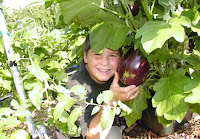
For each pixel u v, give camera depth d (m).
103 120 0.93
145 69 1.33
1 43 1.05
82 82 1.54
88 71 1.58
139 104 1.57
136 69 1.30
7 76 1.25
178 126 2.14
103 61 1.46
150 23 1.05
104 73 1.50
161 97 1.27
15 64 1.08
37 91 0.96
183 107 1.19
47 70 1.56
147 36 0.98
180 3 1.45
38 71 1.02
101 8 1.29
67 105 0.99
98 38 1.29
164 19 1.21
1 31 1.03
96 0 1.23
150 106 2.00
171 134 2.08
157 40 0.95
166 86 1.29
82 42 2.04
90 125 1.30
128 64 1.32
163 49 1.33
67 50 2.75
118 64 1.42
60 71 1.54
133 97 1.34
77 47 2.09
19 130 1.00
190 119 2.26
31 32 1.14
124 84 1.35
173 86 1.27
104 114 0.93
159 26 1.00
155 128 2.09
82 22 1.44
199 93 1.08
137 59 1.32
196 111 1.38
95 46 1.29
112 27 1.29
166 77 1.36
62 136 1.68
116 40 1.28
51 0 1.17
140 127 2.26
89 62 1.49
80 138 1.68
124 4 1.27
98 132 1.26
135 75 1.30
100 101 0.96
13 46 1.31
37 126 1.16
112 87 1.28
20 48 1.38
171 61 1.48
